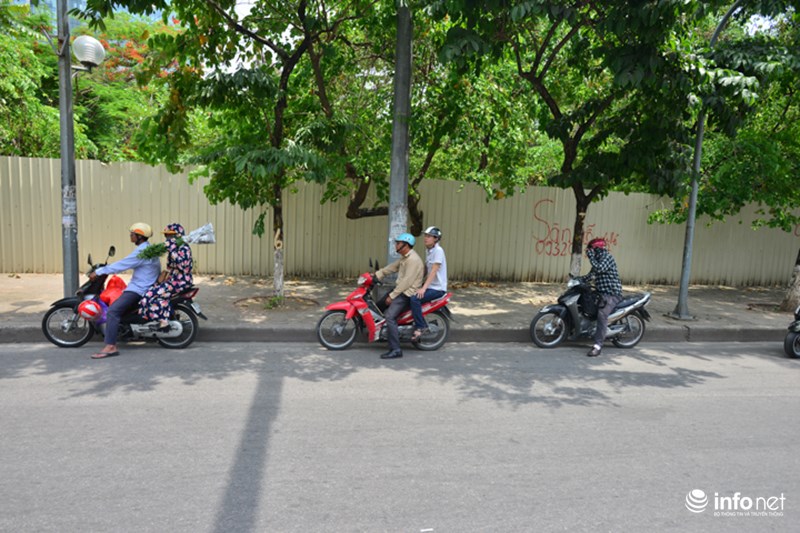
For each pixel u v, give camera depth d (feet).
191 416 15.60
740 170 32.12
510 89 33.94
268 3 27.20
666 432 15.65
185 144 27.63
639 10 20.79
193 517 10.62
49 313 21.67
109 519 10.47
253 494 11.55
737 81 25.05
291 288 33.55
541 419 16.31
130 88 55.01
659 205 40.57
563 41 28.45
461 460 13.44
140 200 35.12
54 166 34.22
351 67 32.99
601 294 23.98
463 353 23.77
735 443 15.06
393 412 16.47
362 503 11.33
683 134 27.94
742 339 28.55
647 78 23.15
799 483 12.89
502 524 10.73
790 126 34.81
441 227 38.09
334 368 20.79
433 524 10.64
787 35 34.73
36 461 12.69
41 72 40.88
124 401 16.56
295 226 36.65
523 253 39.42
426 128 31.50
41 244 34.53
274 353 22.54
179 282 21.84
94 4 22.63
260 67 27.04
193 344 23.36
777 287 43.16
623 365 22.75
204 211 35.73
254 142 27.99
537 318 24.90
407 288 22.39
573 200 39.68
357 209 34.35
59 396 16.80
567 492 12.08
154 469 12.48
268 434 14.57
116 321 20.90
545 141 44.52
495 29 24.44
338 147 28.09
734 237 42.32
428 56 32.30
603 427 15.87
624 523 10.93
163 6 24.16
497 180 35.22
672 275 41.91
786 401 18.78
